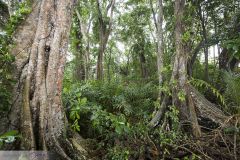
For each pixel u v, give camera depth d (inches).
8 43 170.2
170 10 390.0
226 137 175.6
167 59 312.3
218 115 219.0
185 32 251.9
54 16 182.5
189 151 163.6
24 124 145.3
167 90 228.7
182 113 217.2
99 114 190.4
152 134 193.0
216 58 437.1
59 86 170.6
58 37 177.6
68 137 173.0
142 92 295.9
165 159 169.3
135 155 169.5
